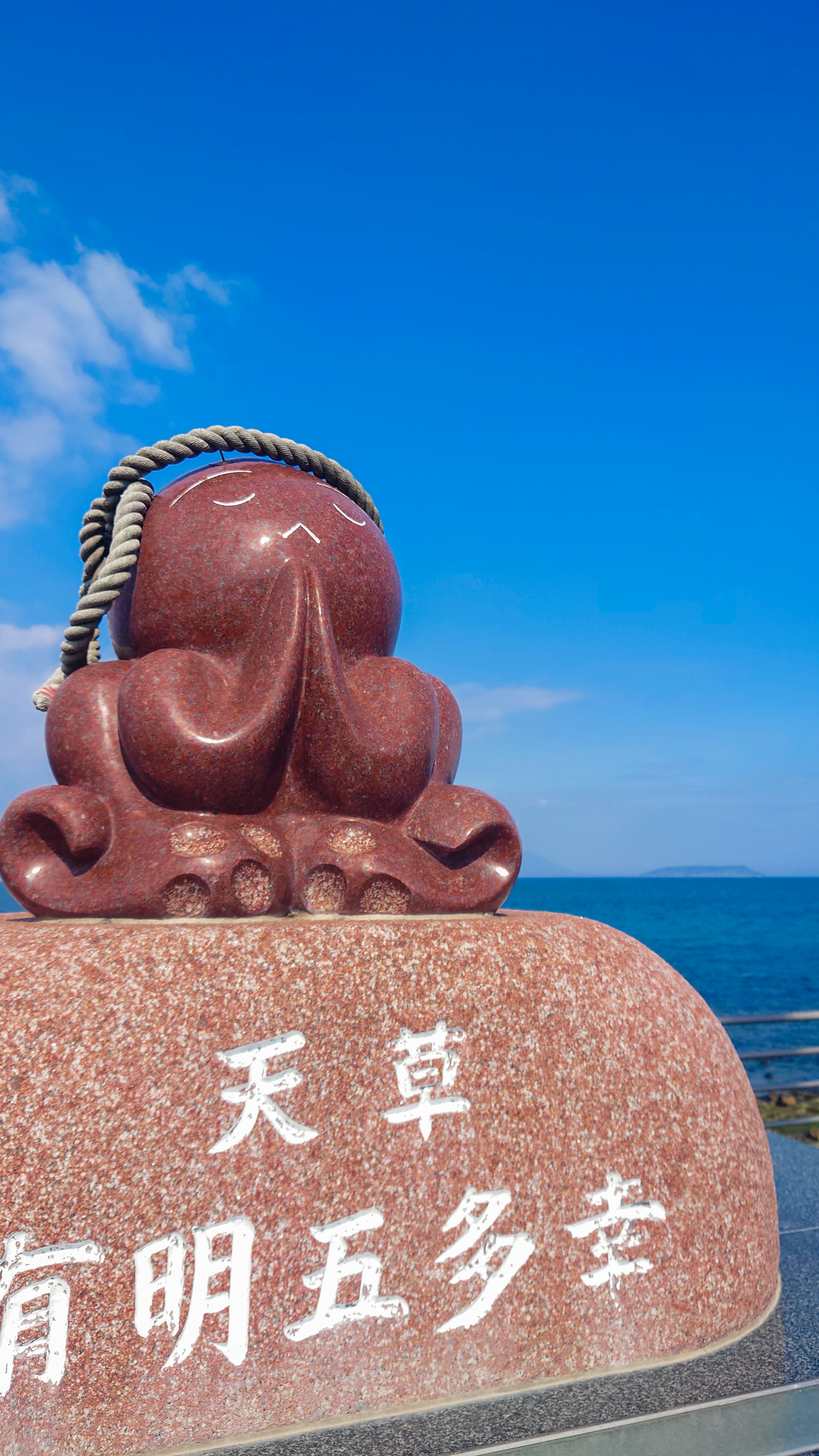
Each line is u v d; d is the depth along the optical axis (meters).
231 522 3.14
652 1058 2.60
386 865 2.77
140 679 2.82
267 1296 2.07
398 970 2.39
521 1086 2.40
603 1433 2.08
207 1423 2.01
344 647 3.23
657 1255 2.44
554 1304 2.30
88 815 2.77
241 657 3.06
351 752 2.92
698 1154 2.56
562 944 2.66
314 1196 2.14
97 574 3.28
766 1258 2.67
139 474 3.29
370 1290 2.15
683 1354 2.42
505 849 3.03
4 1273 1.94
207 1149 2.09
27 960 2.18
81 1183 2.00
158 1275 2.01
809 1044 16.44
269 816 2.93
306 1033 2.24
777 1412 2.18
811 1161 4.50
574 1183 2.38
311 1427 2.07
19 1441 1.91
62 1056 2.06
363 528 3.38
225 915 2.57
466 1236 2.25
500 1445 2.02
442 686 3.72
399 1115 2.27
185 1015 2.16
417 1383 2.16
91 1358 1.96
